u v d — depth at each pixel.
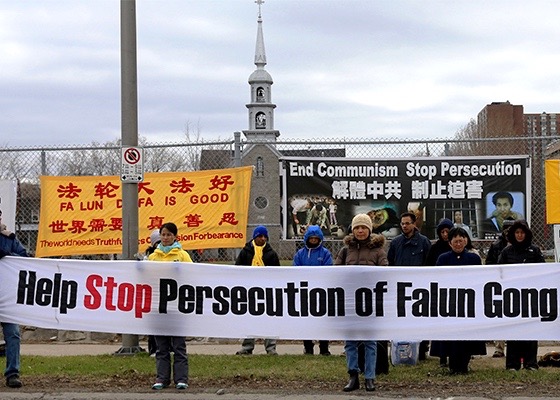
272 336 9.05
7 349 8.79
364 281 8.91
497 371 9.32
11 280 9.31
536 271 8.86
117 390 8.48
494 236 12.65
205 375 9.23
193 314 9.11
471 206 12.70
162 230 9.38
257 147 13.69
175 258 9.31
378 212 12.77
